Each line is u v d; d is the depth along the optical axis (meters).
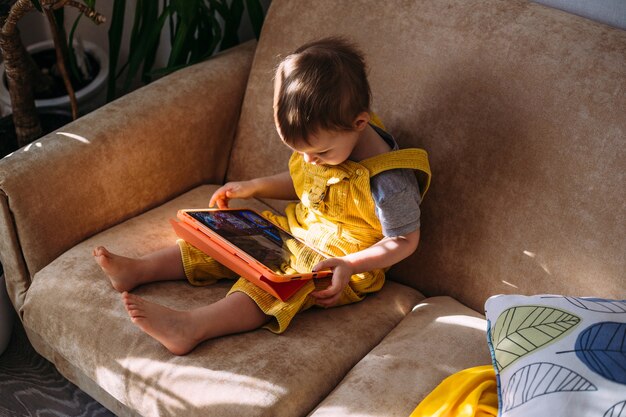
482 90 1.38
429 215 1.46
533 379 1.06
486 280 1.41
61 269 1.40
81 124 1.50
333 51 1.29
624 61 1.28
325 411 1.17
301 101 1.24
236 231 1.37
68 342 1.34
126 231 1.52
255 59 1.68
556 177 1.31
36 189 1.39
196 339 1.25
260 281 1.26
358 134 1.32
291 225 1.51
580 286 1.31
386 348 1.30
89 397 1.61
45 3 1.62
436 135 1.43
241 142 1.71
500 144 1.37
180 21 1.94
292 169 1.51
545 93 1.32
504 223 1.37
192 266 1.41
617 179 1.26
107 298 1.35
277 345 1.28
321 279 1.38
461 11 1.43
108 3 2.35
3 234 1.41
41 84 2.10
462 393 1.15
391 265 1.46
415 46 1.46
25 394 1.60
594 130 1.28
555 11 1.38
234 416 1.15
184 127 1.62
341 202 1.40
